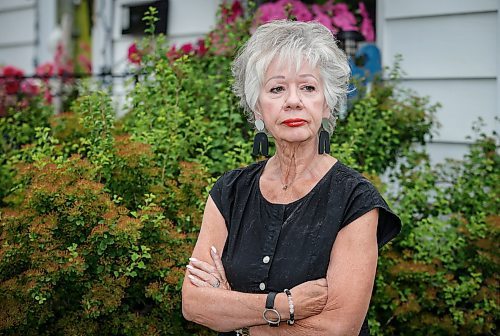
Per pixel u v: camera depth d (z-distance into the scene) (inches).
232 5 188.7
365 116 150.5
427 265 132.6
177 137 136.5
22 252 109.5
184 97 146.3
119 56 249.4
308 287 84.1
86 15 278.2
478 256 133.2
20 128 164.1
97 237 107.2
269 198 90.7
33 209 112.0
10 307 108.8
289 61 86.7
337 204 86.4
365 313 85.3
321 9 199.8
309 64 87.0
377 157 154.0
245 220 91.4
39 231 107.7
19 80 207.6
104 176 123.8
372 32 197.8
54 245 108.4
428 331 131.4
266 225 89.4
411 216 141.8
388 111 151.9
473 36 173.8
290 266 85.9
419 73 182.1
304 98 87.0
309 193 88.7
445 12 176.7
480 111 174.2
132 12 240.1
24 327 114.8
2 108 191.9
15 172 140.4
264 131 92.0
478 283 134.3
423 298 131.5
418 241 138.4
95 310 108.0
